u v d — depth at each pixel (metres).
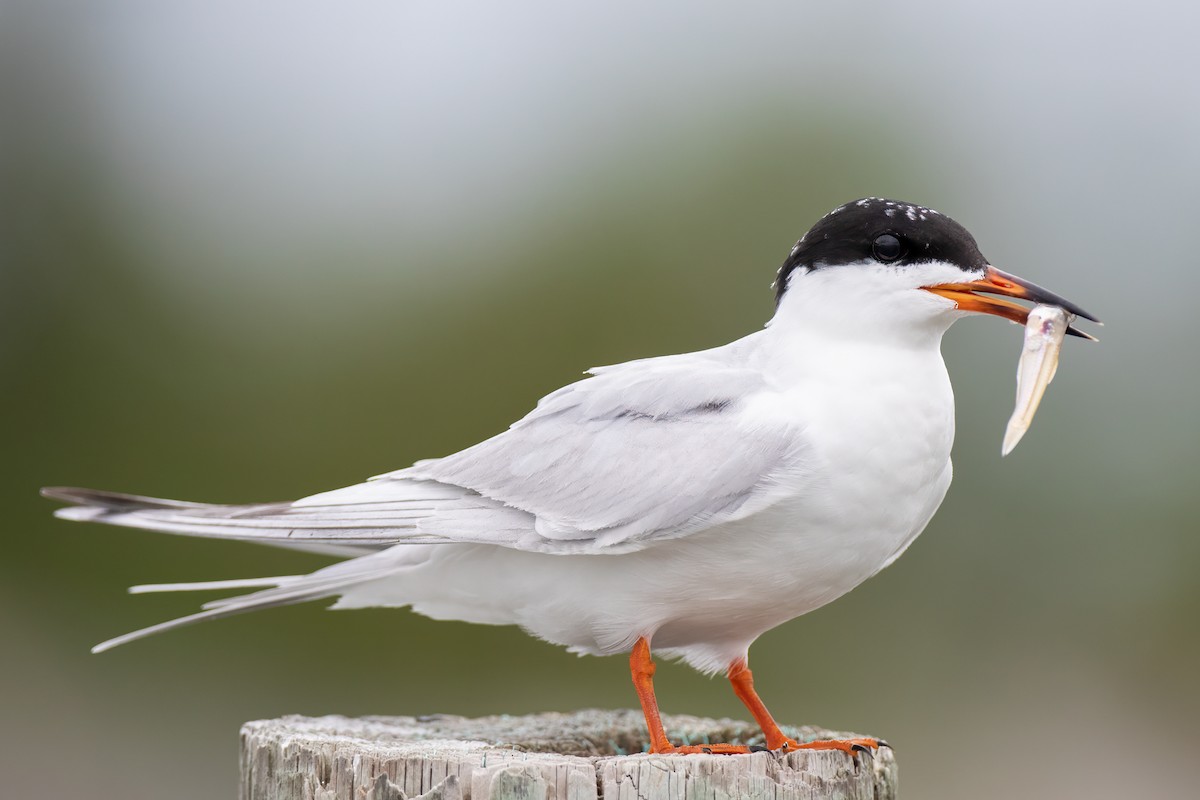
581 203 15.02
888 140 14.86
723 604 5.97
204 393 14.70
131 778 12.05
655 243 14.62
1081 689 12.73
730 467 5.71
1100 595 13.04
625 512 5.84
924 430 5.82
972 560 13.11
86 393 14.85
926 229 5.89
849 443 5.68
